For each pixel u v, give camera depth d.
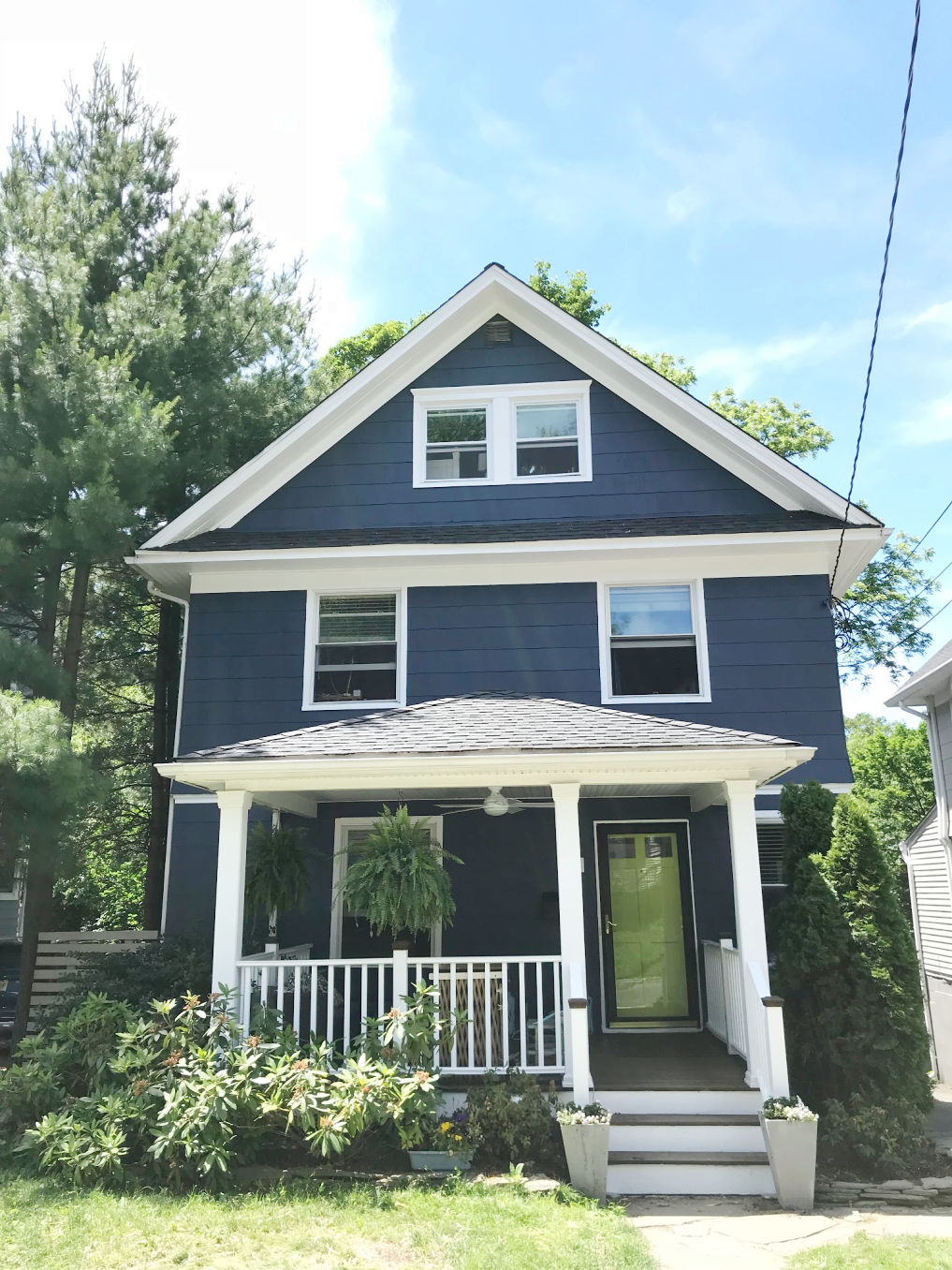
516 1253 5.38
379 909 8.10
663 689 11.41
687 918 10.89
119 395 11.57
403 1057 7.41
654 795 10.98
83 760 9.80
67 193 14.58
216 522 12.41
